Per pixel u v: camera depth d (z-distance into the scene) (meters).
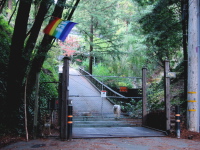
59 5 7.30
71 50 17.61
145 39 12.61
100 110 13.43
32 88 8.05
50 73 14.91
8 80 7.21
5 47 10.34
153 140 6.82
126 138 7.18
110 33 16.50
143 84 9.73
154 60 14.41
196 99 7.98
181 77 13.36
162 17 10.98
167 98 7.97
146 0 11.95
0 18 12.98
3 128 6.76
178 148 5.72
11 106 7.21
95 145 5.96
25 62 7.37
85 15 15.89
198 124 8.01
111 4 16.05
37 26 7.27
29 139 6.74
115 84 20.09
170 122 8.20
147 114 9.51
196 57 7.99
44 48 7.40
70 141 6.54
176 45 12.23
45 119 7.68
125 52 16.17
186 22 10.80
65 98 6.89
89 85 20.14
